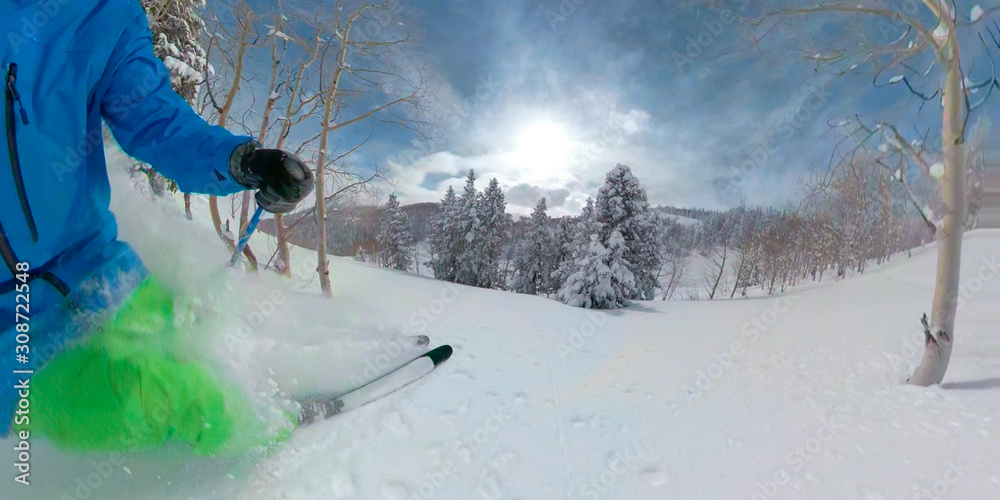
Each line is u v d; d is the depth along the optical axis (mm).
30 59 1405
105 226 1748
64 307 1633
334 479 2369
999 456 2787
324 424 2920
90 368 1687
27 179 1452
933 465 2727
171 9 9555
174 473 1891
